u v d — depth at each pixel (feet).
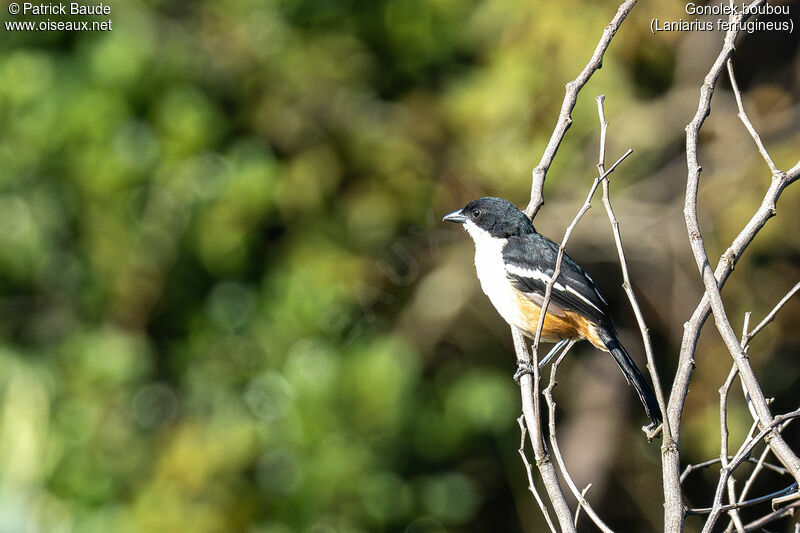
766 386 51.70
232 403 45.96
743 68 51.24
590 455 51.11
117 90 44.52
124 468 44.62
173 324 47.78
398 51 50.37
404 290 48.88
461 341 50.24
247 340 46.91
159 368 47.50
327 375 45.09
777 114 48.44
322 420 44.78
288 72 47.93
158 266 45.85
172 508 43.47
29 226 45.34
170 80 45.60
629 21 45.83
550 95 45.78
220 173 46.09
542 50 45.75
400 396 45.16
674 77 49.06
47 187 45.34
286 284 46.47
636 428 53.31
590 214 47.44
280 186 46.70
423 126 47.96
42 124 44.19
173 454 44.68
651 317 51.47
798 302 47.88
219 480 44.45
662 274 49.93
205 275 47.39
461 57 51.29
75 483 43.60
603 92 45.68
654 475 52.60
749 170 46.55
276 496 44.52
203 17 47.96
